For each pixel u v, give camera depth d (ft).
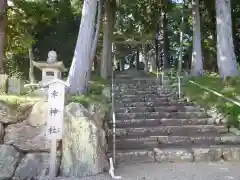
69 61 65.67
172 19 80.84
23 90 28.58
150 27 72.08
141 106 31.83
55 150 17.26
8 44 46.98
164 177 17.51
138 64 121.80
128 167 19.69
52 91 17.58
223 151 21.45
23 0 43.70
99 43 73.00
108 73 58.65
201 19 64.59
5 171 17.13
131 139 23.21
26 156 17.79
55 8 54.75
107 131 23.02
